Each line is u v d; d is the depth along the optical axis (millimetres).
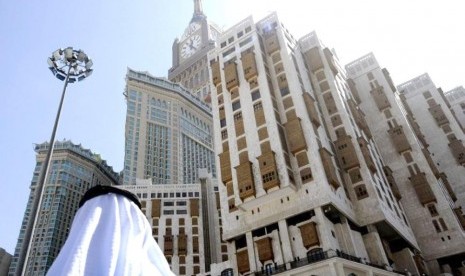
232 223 57781
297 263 48625
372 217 57312
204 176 121562
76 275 2314
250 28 74750
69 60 16234
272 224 54812
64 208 168125
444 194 74812
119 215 3084
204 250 103000
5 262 143750
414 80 109750
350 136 65625
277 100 65125
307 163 55875
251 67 67500
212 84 74188
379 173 68625
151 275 2746
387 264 53969
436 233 68125
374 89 89375
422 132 100750
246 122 63688
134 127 170875
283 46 69875
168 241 100750
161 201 110062
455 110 113375
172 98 194500
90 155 194750
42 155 182750
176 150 175250
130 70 191125
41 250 151125
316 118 62031
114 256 2596
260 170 56406
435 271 65625
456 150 92938
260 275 50781
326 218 52000
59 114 14297
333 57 84000
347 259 47406
